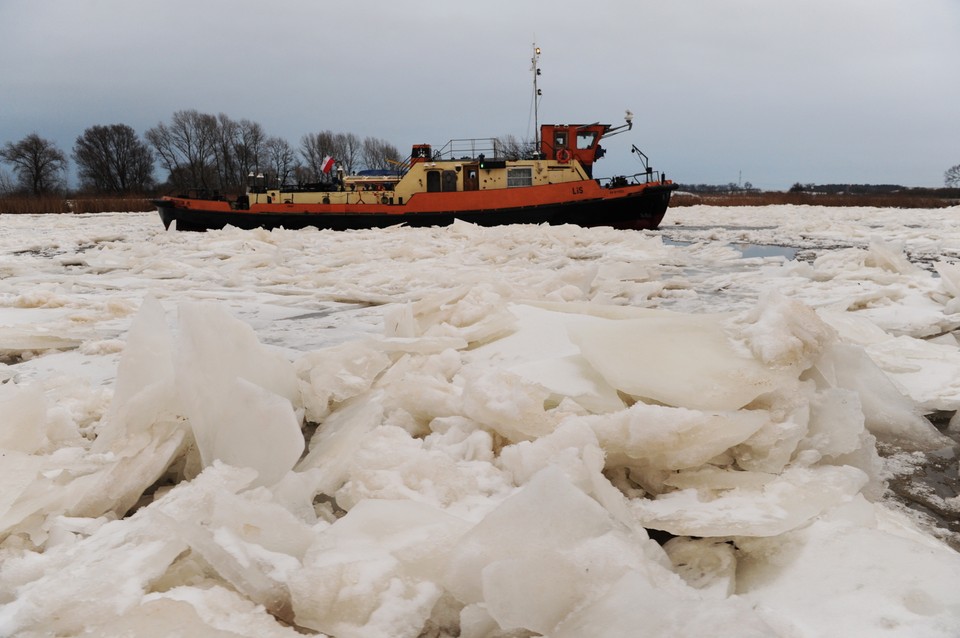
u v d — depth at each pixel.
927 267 9.82
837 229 18.36
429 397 2.77
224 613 1.47
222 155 71.94
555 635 1.40
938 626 1.44
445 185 19.45
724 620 1.29
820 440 2.32
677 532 1.86
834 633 1.46
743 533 1.81
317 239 16.23
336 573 1.55
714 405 2.38
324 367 3.09
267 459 2.16
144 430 2.34
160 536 1.72
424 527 1.72
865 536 1.79
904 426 2.77
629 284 7.64
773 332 2.62
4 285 8.95
